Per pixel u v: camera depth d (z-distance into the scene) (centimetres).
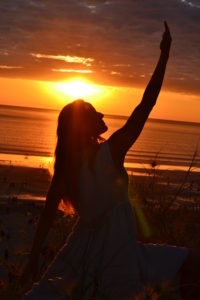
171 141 8412
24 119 16400
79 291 274
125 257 298
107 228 306
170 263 301
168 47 305
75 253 313
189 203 673
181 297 302
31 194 1609
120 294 293
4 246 685
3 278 463
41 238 323
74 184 314
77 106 318
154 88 300
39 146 4675
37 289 314
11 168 2347
